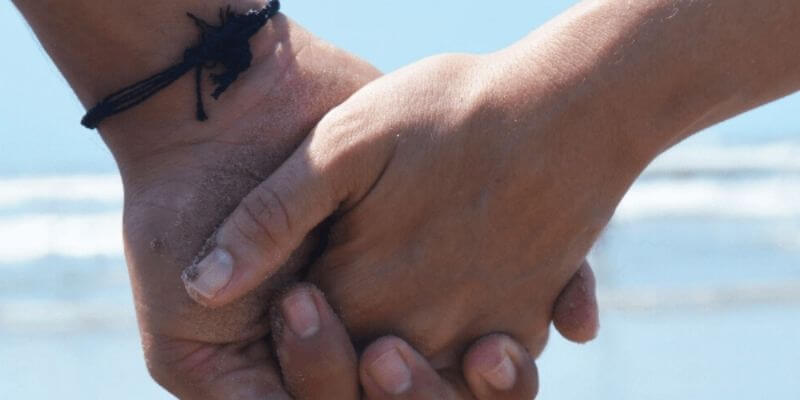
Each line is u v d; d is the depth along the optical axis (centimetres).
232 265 80
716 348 163
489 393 84
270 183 80
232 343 82
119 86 81
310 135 81
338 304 82
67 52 81
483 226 81
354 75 84
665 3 80
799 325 176
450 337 83
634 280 212
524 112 80
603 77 80
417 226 81
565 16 81
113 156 83
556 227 81
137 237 81
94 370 163
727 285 206
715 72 80
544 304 84
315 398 83
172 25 81
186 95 82
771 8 79
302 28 84
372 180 81
